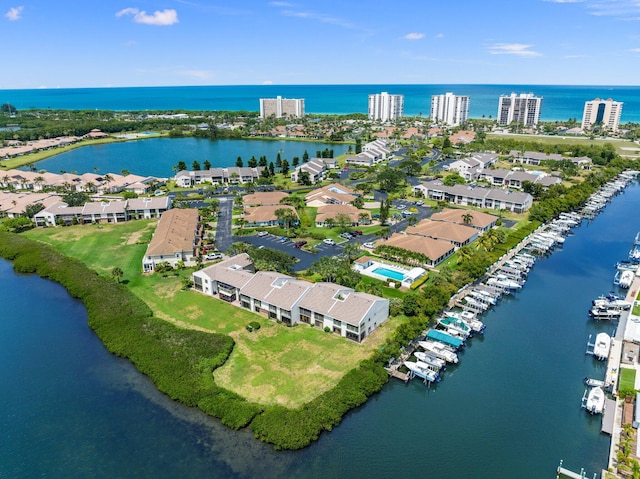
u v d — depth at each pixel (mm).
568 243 147125
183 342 86188
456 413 71688
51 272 121562
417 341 89375
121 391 76688
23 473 61250
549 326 97375
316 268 110938
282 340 87750
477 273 111688
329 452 63750
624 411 70562
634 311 97625
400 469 61156
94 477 60438
